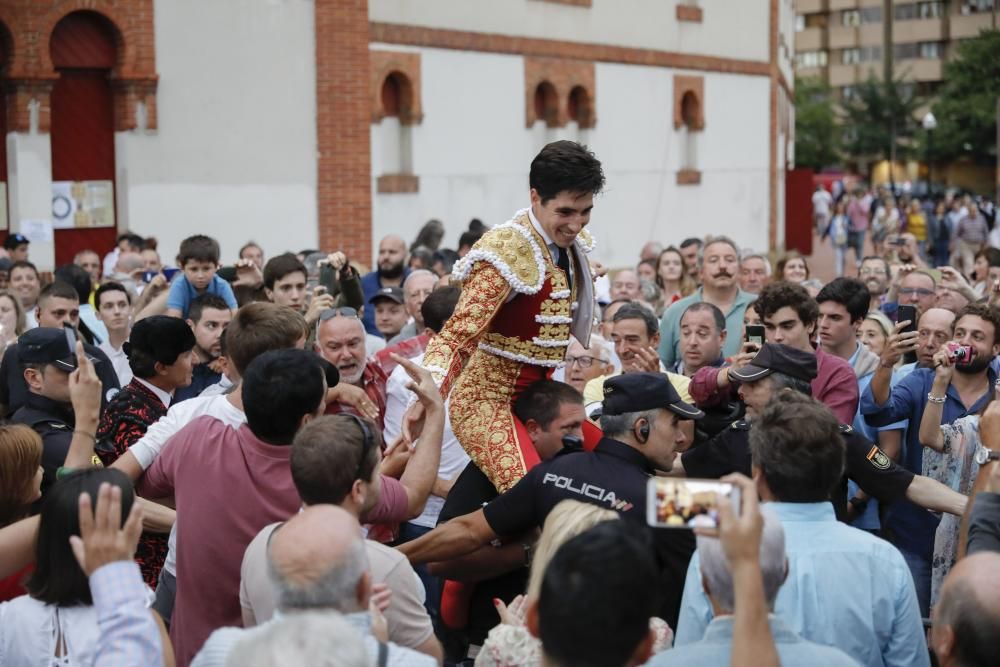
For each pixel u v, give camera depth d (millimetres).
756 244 34688
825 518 4988
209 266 11016
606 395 5723
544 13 25516
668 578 5508
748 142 33938
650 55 29125
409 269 14203
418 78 22219
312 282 11367
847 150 91562
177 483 5535
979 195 81188
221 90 18828
